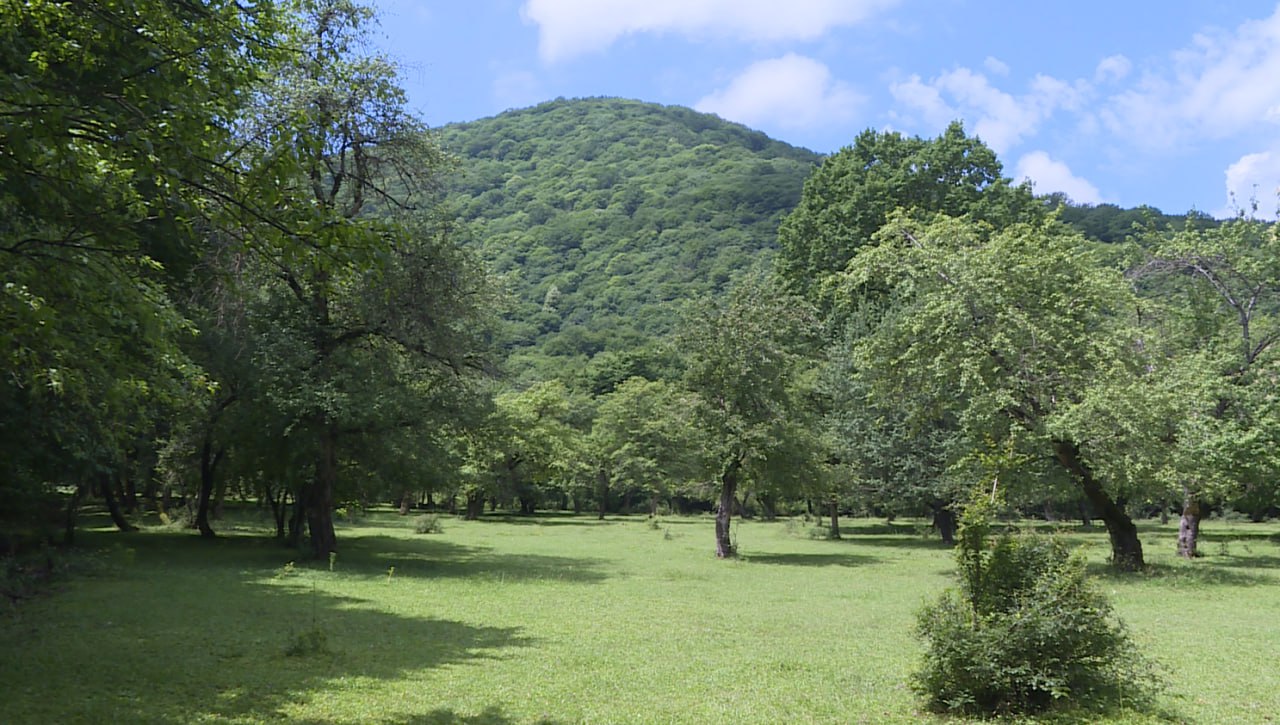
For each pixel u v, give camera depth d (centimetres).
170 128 652
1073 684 799
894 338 2430
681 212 13075
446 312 2286
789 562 2753
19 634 1104
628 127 18862
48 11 652
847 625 1388
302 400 2012
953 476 2844
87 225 704
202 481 2980
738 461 2895
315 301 2256
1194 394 2259
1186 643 1173
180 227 739
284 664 969
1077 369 2161
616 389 7600
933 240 2420
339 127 1989
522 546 3272
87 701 782
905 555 3064
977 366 2164
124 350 974
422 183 2359
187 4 679
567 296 11688
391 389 2203
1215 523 5784
